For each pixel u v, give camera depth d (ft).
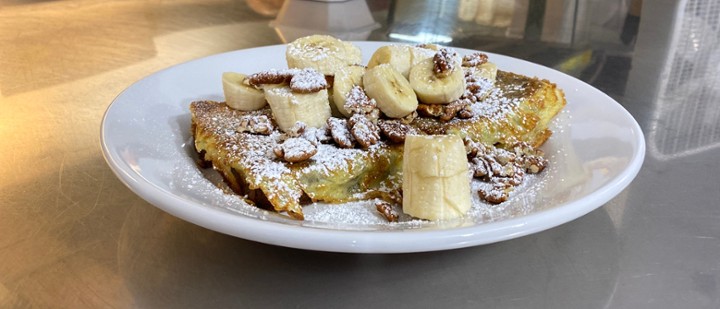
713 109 1.15
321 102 0.89
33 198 0.76
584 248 0.67
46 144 0.93
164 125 0.91
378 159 0.85
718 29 1.82
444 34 1.70
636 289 0.60
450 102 0.94
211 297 0.58
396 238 0.55
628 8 2.07
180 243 0.66
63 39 1.55
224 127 0.88
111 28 1.66
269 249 0.65
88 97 1.14
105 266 0.62
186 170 0.78
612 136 0.86
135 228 0.69
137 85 0.96
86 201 0.76
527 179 0.84
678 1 2.16
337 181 0.81
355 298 0.58
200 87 1.04
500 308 0.57
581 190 0.70
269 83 0.90
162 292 0.58
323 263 0.63
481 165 0.85
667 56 1.53
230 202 0.69
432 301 0.58
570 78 1.07
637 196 0.79
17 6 1.90
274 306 0.57
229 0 2.01
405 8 1.98
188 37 1.59
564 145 0.90
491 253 0.66
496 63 1.18
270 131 0.86
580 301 0.58
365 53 1.24
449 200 0.71
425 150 0.71
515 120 0.97
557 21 1.89
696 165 0.89
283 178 0.77
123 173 0.67
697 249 0.67
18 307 0.56
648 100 1.20
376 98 0.90
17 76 1.25
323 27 1.72
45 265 0.62
